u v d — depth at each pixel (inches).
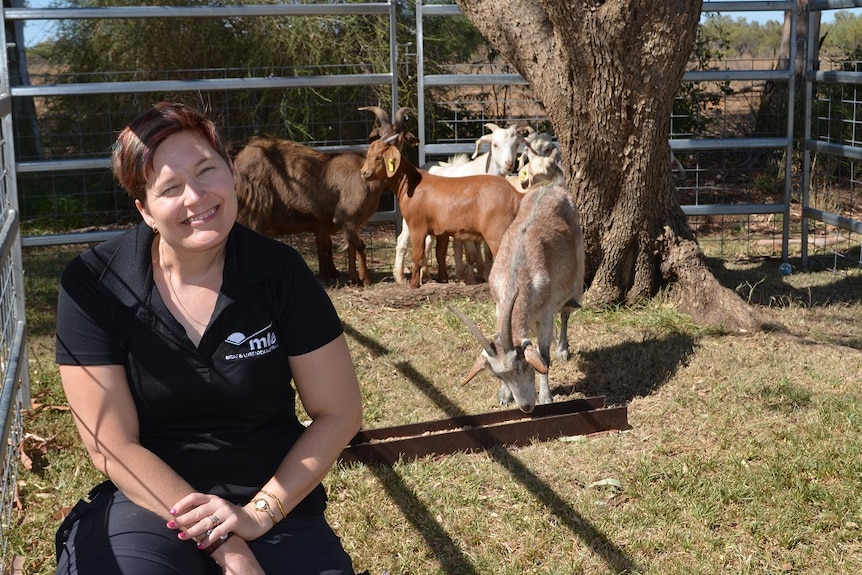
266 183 358.6
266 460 106.6
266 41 496.1
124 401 102.5
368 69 505.0
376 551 159.6
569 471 189.9
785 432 204.2
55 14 328.8
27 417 223.8
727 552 158.4
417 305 320.5
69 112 516.1
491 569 153.2
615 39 267.6
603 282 312.2
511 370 203.3
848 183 536.1
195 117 101.8
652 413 221.0
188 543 98.0
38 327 310.8
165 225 100.5
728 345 271.7
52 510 176.6
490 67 534.6
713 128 605.6
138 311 102.0
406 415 225.3
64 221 486.3
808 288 344.8
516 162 397.1
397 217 384.2
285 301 106.1
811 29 372.5
